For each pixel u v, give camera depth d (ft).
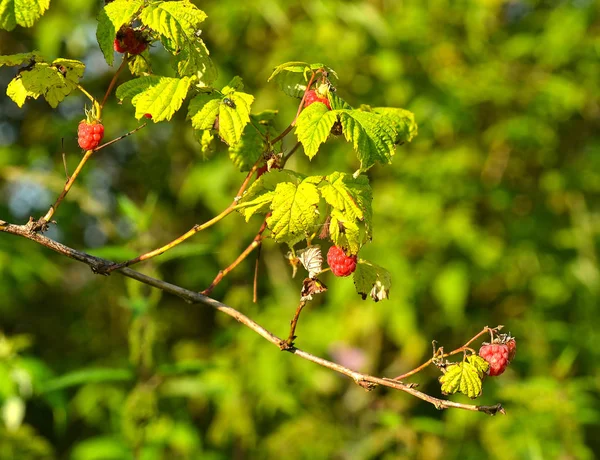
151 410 14.32
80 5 18.21
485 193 19.75
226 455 19.16
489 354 7.64
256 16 18.70
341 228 7.38
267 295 20.66
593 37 20.45
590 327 19.93
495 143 20.02
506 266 19.52
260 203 7.56
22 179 19.17
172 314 21.11
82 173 19.90
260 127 9.16
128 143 21.06
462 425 18.66
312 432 18.66
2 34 20.20
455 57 19.84
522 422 17.35
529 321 19.85
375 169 19.71
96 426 20.81
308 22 19.22
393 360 21.27
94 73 19.79
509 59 20.34
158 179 20.97
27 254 19.16
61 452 21.22
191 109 7.62
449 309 18.49
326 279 19.71
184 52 7.73
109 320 21.79
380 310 18.47
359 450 17.93
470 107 19.57
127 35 7.80
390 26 19.02
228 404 18.38
